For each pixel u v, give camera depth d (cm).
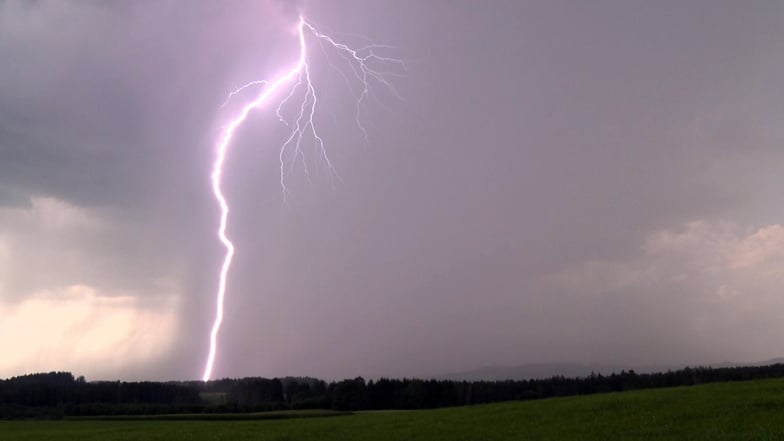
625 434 2047
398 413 4044
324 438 2567
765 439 1777
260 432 3028
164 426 4112
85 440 3175
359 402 7438
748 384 3130
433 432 2488
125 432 3606
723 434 1889
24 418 6506
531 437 2152
